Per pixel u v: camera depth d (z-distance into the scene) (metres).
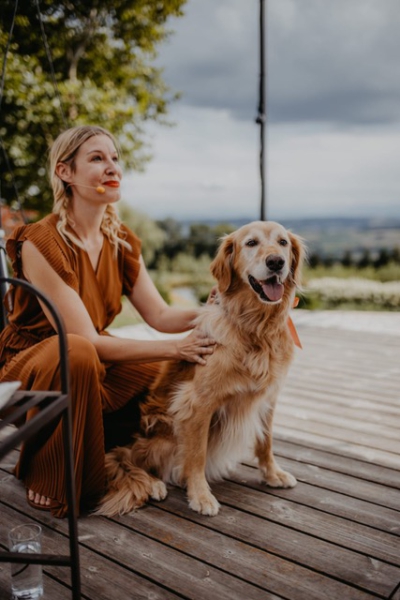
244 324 1.95
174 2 11.20
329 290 10.26
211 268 2.14
